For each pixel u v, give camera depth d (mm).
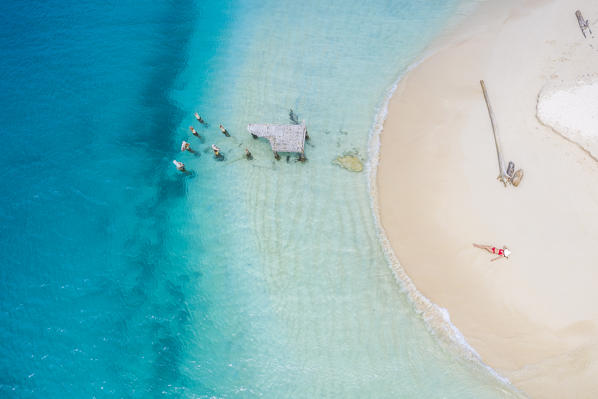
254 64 34062
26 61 36281
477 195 24578
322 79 32062
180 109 32406
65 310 23953
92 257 25844
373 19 35438
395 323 21734
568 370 19234
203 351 22219
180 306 23719
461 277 22375
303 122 29547
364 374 20609
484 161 25734
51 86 34531
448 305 21750
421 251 23484
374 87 30922
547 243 22453
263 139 29609
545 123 26641
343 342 21500
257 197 27000
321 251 24391
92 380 21875
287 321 22469
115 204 27969
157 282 24688
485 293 21750
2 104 33344
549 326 20375
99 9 40344
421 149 27016
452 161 26094
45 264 25625
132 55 36375
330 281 23375
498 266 22250
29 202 28250
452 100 28906
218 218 26594
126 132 31453
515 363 19875
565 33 30891
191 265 25078
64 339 23016
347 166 27234
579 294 20906
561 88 27969
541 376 19344
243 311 23125
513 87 28766
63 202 28188
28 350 22719
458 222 23906
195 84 33750
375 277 23188
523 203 23875
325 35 35031
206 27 37781
